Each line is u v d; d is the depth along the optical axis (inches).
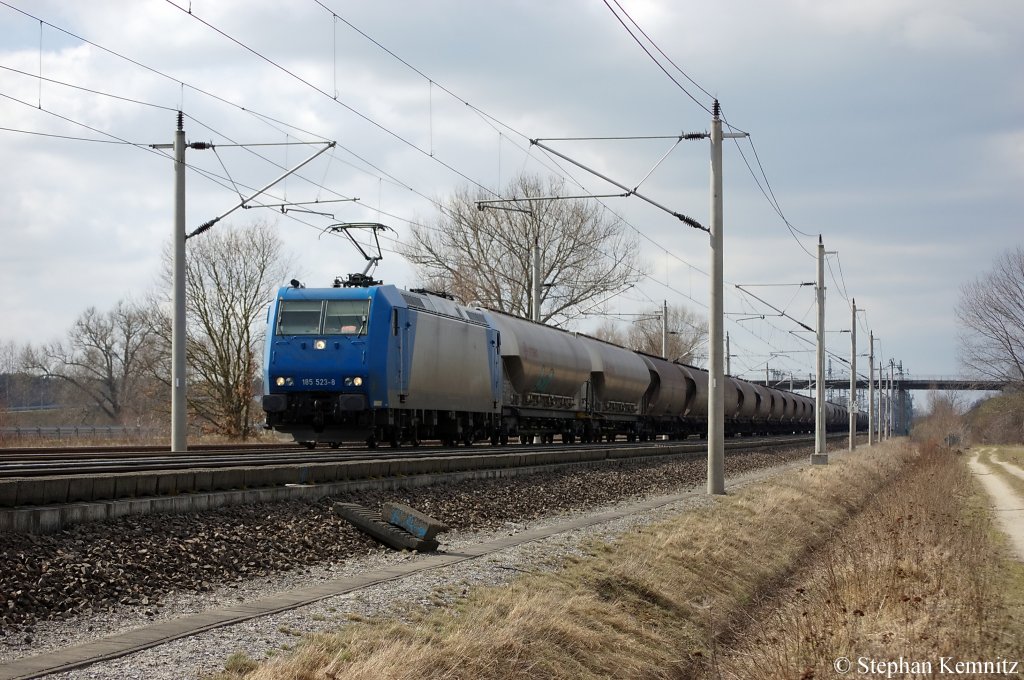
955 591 494.9
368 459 768.9
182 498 492.7
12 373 3708.2
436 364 1120.2
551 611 393.1
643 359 1941.4
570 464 1016.2
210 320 1879.9
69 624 334.0
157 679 269.6
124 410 3277.6
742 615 533.0
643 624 446.0
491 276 2191.2
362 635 322.7
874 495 1277.1
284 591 409.1
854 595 498.0
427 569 468.4
